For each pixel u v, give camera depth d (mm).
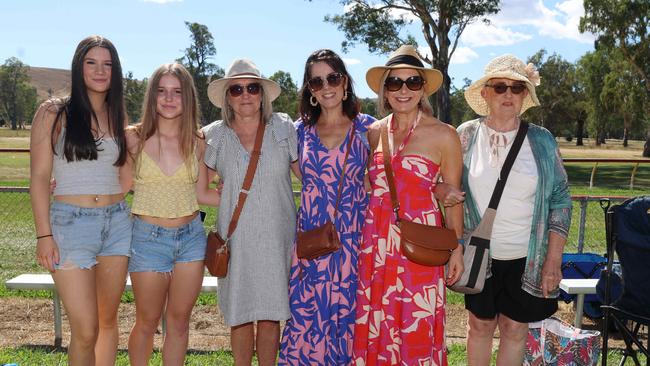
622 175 30828
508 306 3492
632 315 3576
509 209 3387
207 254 3559
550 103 74250
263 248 3551
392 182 3330
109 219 3297
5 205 13023
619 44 40031
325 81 3518
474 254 3359
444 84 33438
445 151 3359
